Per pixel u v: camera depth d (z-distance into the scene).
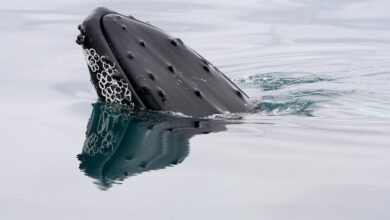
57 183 25.80
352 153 30.34
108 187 25.30
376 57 61.34
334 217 22.64
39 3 76.94
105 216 22.44
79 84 45.16
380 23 75.56
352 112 40.47
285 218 22.47
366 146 31.58
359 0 86.38
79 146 31.08
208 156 29.47
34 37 60.94
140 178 26.44
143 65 35.88
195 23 69.94
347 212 23.08
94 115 36.53
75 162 28.62
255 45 63.78
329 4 83.56
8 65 50.62
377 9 81.94
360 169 27.84
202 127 34.16
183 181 26.02
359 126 36.03
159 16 71.19
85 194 24.56
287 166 28.12
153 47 36.69
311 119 37.75
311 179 26.45
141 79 35.62
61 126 34.56
